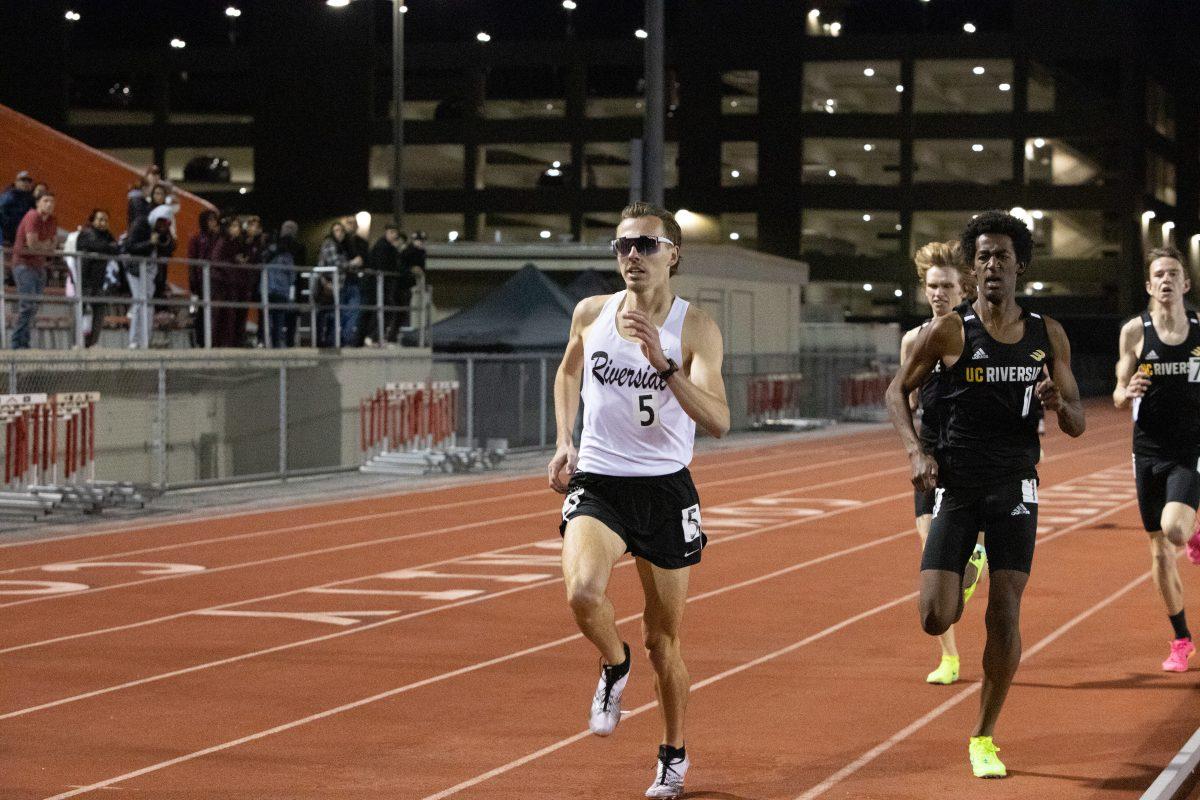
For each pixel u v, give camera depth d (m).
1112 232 82.06
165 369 24.48
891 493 25.81
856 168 83.00
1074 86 82.00
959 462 7.70
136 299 24.41
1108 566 16.31
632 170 27.66
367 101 83.31
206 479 25.84
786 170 82.25
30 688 10.01
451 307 41.12
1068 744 8.40
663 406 7.05
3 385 22.48
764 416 44.38
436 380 34.47
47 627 12.47
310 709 9.36
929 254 9.55
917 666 10.76
